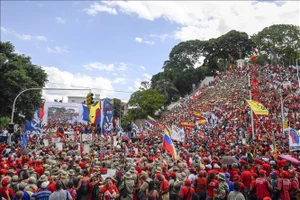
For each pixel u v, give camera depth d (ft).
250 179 35.32
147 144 93.40
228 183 32.48
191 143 87.10
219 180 31.09
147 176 34.91
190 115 183.11
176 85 341.41
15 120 123.24
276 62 309.22
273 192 33.50
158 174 34.65
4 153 64.44
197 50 374.02
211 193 33.14
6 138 114.42
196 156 48.65
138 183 36.40
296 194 32.53
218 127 124.26
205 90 258.98
